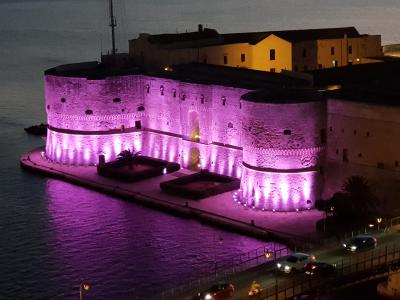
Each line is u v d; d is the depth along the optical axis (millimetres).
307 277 87875
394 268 89875
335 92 127688
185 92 146000
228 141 139625
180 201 130125
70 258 110250
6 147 176750
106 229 121000
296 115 122188
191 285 93375
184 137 148250
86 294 98562
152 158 151875
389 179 116062
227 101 138250
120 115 154875
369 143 118062
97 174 148500
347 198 114062
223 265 104312
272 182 124000
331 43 173500
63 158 156375
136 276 103312
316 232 112188
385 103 116062
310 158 123812
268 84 137875
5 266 108188
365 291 98625
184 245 113125
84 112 153750
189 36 166750
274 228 115438
